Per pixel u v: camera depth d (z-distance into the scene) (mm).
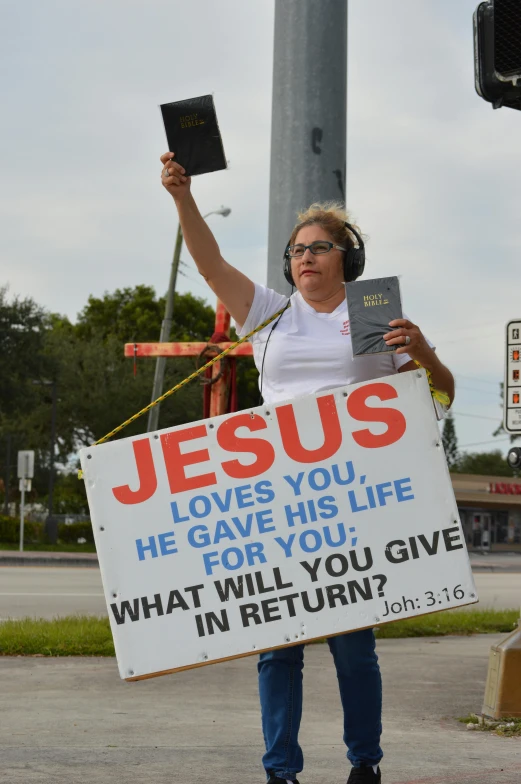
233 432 3205
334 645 3486
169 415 47375
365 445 3191
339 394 3211
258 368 3654
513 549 58219
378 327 3193
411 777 4094
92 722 5227
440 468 3180
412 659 8117
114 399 46781
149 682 6672
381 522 3164
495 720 5332
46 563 24547
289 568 3150
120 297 57344
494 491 56781
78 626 9195
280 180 6770
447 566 3146
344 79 6797
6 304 41625
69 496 50062
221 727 5129
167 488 3191
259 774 4094
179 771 4129
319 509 3176
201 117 3305
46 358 41844
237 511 3180
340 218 3615
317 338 3531
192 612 3150
